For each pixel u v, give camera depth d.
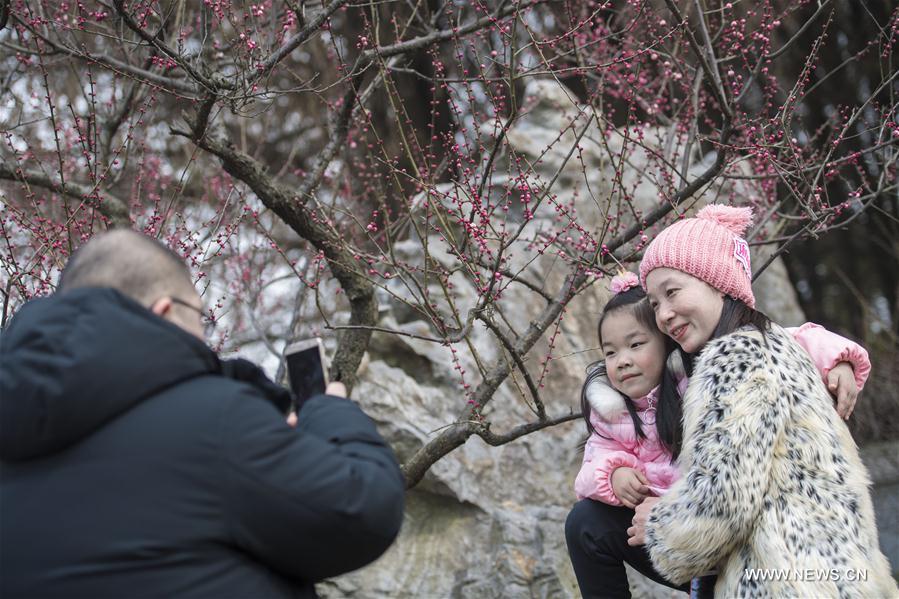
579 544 2.75
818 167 3.30
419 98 7.41
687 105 4.12
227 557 1.61
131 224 3.76
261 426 1.65
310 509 1.62
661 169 3.56
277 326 5.64
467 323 3.04
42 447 1.59
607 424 2.68
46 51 3.75
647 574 2.73
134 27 2.97
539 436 4.36
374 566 3.92
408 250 4.61
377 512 1.69
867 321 7.17
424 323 4.43
